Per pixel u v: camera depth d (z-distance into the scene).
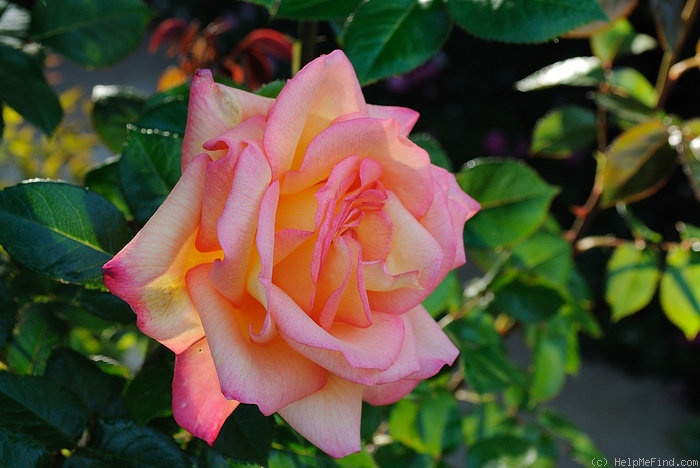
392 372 0.40
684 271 0.71
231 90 0.39
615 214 2.21
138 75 2.83
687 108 2.16
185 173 0.37
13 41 0.53
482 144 2.50
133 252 0.37
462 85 2.52
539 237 0.64
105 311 0.47
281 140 0.38
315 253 0.38
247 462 0.43
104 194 0.50
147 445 0.44
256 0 0.49
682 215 2.18
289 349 0.39
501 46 2.47
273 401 0.37
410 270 0.40
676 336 2.15
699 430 1.98
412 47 0.46
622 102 0.66
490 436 0.68
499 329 0.75
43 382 0.44
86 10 0.53
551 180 2.36
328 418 0.40
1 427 0.42
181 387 0.38
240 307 0.38
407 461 0.61
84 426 0.44
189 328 0.38
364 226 0.41
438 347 0.43
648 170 0.64
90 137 0.98
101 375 0.47
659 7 0.67
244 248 0.37
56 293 0.52
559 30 0.45
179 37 0.68
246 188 0.37
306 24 0.53
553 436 0.72
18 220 0.43
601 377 2.20
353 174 0.40
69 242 0.43
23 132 0.94
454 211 0.44
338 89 0.40
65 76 2.73
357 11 0.46
